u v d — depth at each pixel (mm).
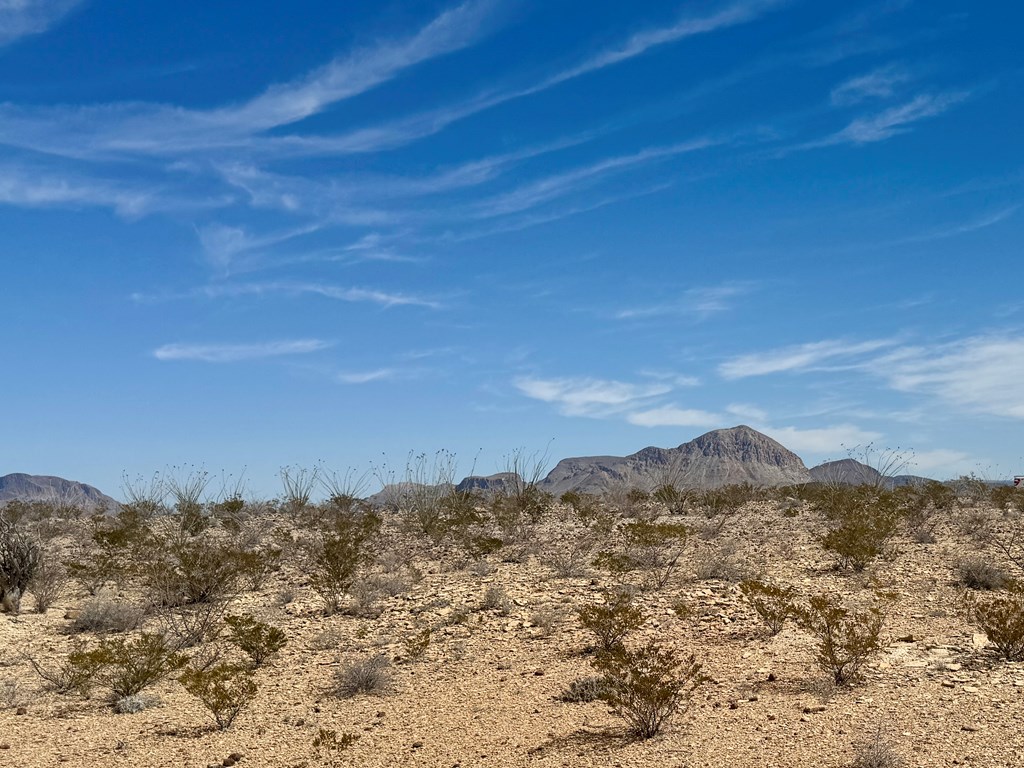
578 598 16422
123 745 9977
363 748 9367
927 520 26547
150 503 34906
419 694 11328
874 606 14188
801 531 25297
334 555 19656
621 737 9000
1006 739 7953
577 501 37344
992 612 11438
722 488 36938
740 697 9930
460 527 27312
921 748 7902
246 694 11250
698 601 15438
